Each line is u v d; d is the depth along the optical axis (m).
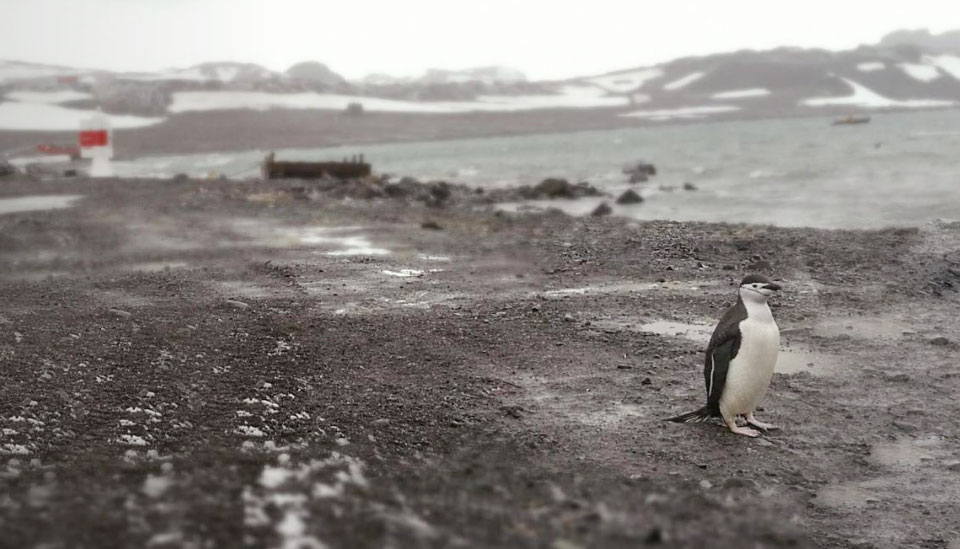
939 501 6.55
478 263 18.56
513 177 56.84
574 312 13.38
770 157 65.19
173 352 10.79
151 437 7.13
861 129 128.12
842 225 24.66
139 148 176.50
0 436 7.05
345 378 9.84
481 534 2.81
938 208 27.17
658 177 50.03
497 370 10.29
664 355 10.84
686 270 16.91
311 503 3.12
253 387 9.22
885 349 10.99
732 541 3.09
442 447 7.29
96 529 2.70
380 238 22.88
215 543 2.61
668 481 6.57
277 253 20.42
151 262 19.33
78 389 8.92
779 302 13.88
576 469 6.82
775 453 7.58
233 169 85.88
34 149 135.12
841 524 6.09
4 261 19.70
